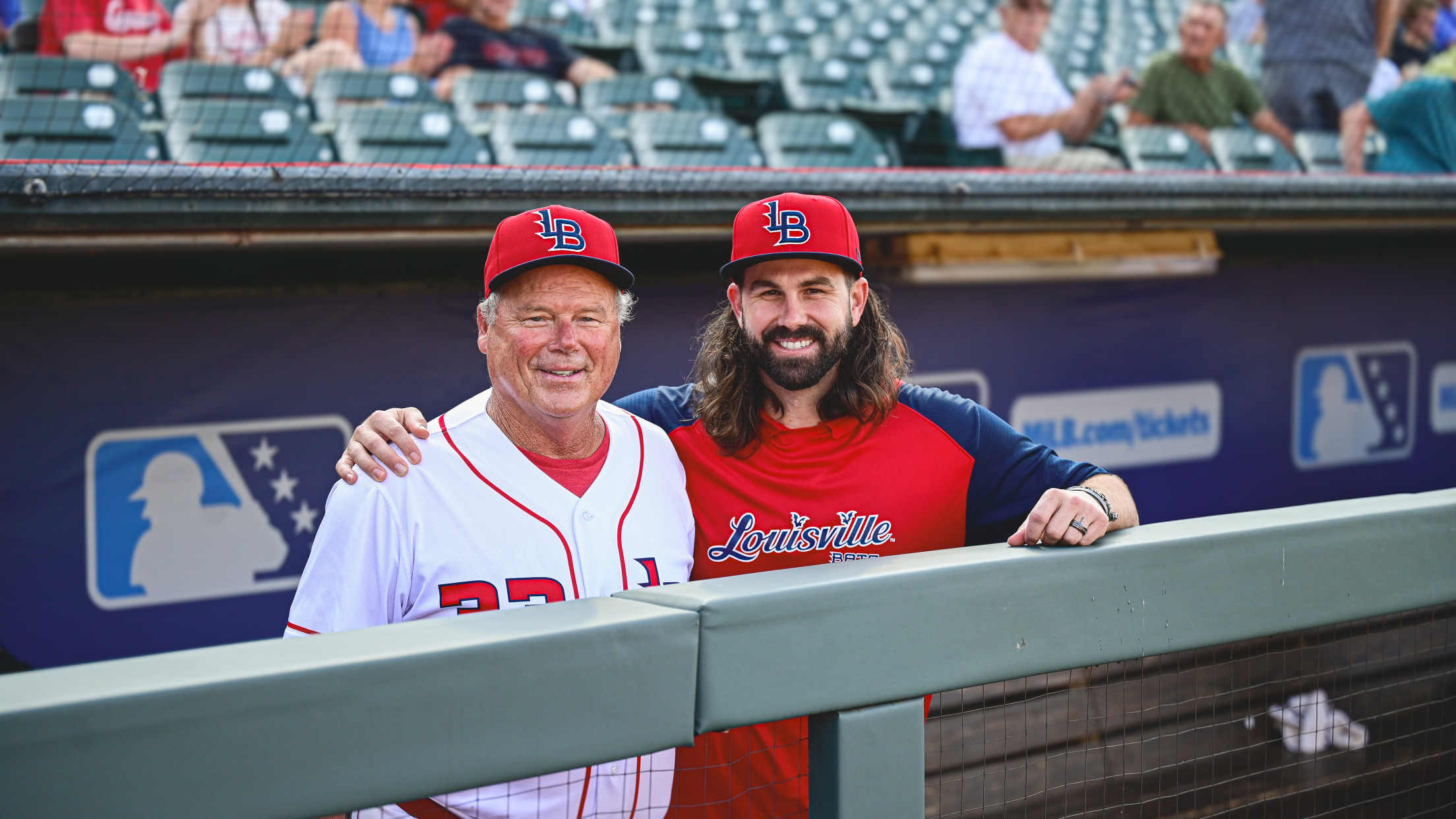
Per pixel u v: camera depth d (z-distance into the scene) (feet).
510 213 10.77
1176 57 17.72
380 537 4.21
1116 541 3.58
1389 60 19.98
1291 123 19.51
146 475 10.98
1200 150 17.88
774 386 5.15
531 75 16.92
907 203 12.51
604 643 2.76
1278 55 19.53
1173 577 3.61
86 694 2.22
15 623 10.50
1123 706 4.41
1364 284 17.21
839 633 3.10
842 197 12.16
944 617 3.25
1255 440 16.78
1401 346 17.71
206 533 11.27
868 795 3.22
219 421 11.25
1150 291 15.62
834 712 3.15
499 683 2.63
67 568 10.71
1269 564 3.76
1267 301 16.53
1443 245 17.69
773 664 3.00
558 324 4.28
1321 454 17.26
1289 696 4.96
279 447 11.52
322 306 11.55
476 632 2.69
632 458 4.78
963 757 3.79
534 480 4.45
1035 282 14.89
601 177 11.05
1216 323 16.20
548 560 4.36
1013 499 5.24
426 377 12.13
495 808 3.83
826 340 4.92
